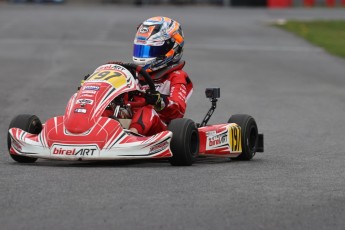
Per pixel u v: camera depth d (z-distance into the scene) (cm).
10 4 17350
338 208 2311
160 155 2964
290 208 2295
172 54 3384
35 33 10925
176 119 3083
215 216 2178
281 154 3800
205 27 12250
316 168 3188
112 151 2923
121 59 8400
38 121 3269
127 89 3150
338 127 4941
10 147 3181
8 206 2261
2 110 5372
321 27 12794
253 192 2517
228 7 17875
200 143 3228
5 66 7762
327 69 8200
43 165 3086
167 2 18188
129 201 2334
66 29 11512
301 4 18812
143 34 3372
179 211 2227
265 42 10600
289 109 5694
